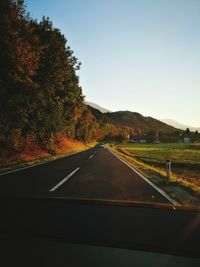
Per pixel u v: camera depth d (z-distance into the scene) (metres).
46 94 25.41
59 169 15.62
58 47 25.30
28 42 16.69
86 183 10.47
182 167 28.42
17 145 25.30
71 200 7.18
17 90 18.19
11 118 19.58
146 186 10.20
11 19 15.21
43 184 9.98
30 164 18.39
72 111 40.16
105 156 30.75
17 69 16.11
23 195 7.75
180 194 8.64
